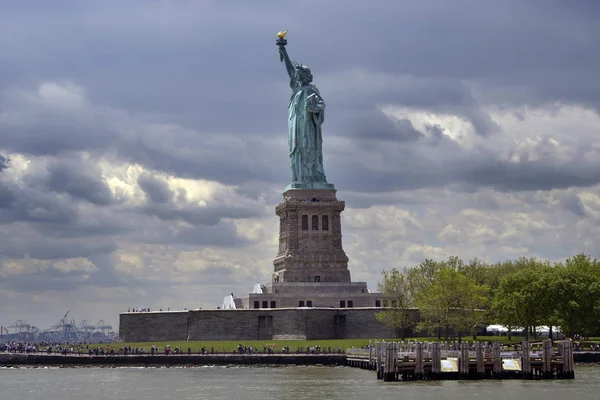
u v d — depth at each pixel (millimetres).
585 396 179250
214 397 190000
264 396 189250
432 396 180875
